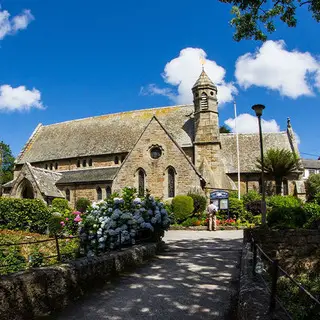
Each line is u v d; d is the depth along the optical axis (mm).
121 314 6707
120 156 39531
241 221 27688
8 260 13281
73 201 38062
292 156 37031
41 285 6570
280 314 4746
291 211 17594
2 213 22141
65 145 44812
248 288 6129
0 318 5570
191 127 38750
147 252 12281
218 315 6637
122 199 13555
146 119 42625
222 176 35406
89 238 12883
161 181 32500
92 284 8406
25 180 36188
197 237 19406
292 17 14266
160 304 7297
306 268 13273
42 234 20781
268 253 14188
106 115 46406
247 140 41906
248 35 14852
